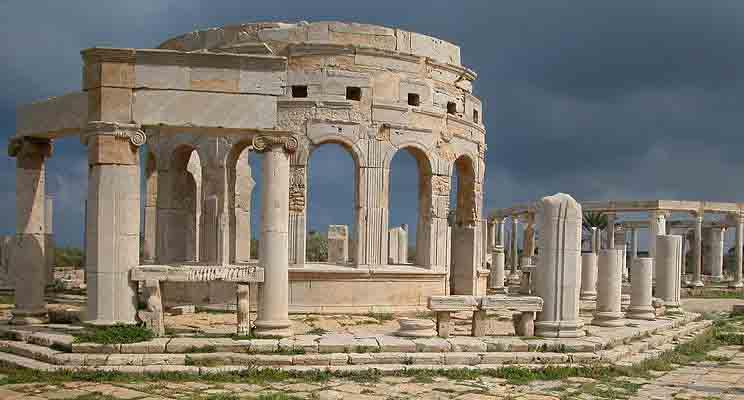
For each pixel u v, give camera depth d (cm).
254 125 1731
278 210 1741
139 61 1700
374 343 1627
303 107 2542
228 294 2548
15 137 1905
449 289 2820
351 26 2623
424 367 1533
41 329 1769
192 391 1327
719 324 2775
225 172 2634
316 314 2461
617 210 5325
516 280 5344
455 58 2878
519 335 1784
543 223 1798
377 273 2544
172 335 1697
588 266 3098
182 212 2845
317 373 1476
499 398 1325
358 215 2567
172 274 1695
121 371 1446
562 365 1605
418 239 2762
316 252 5756
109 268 1669
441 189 2717
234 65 1730
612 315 2116
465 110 2933
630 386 1473
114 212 1677
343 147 2627
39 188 1933
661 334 2152
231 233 2669
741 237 5431
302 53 2577
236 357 1523
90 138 1694
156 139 2820
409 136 2638
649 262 2431
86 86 1719
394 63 2641
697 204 5269
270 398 1258
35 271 1905
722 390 1471
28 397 1265
